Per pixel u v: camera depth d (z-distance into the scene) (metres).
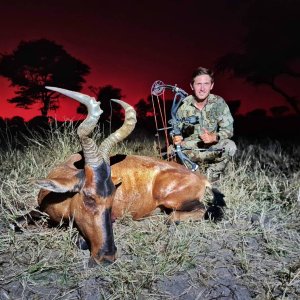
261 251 1.69
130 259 1.58
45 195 1.73
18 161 2.71
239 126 10.23
